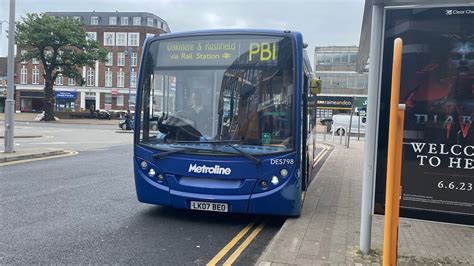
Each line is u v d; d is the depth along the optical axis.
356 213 6.85
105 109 76.12
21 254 4.89
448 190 4.44
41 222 6.27
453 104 4.39
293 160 6.07
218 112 6.32
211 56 6.44
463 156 4.38
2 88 74.44
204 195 6.14
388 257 3.98
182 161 6.25
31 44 47.69
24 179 9.88
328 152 19.73
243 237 5.86
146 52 6.69
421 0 4.41
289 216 6.47
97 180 10.05
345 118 40.16
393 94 3.90
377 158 4.68
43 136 25.44
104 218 6.61
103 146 19.83
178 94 6.49
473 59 4.32
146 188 6.47
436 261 4.66
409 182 4.54
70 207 7.26
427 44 4.42
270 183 6.02
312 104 9.76
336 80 68.00
